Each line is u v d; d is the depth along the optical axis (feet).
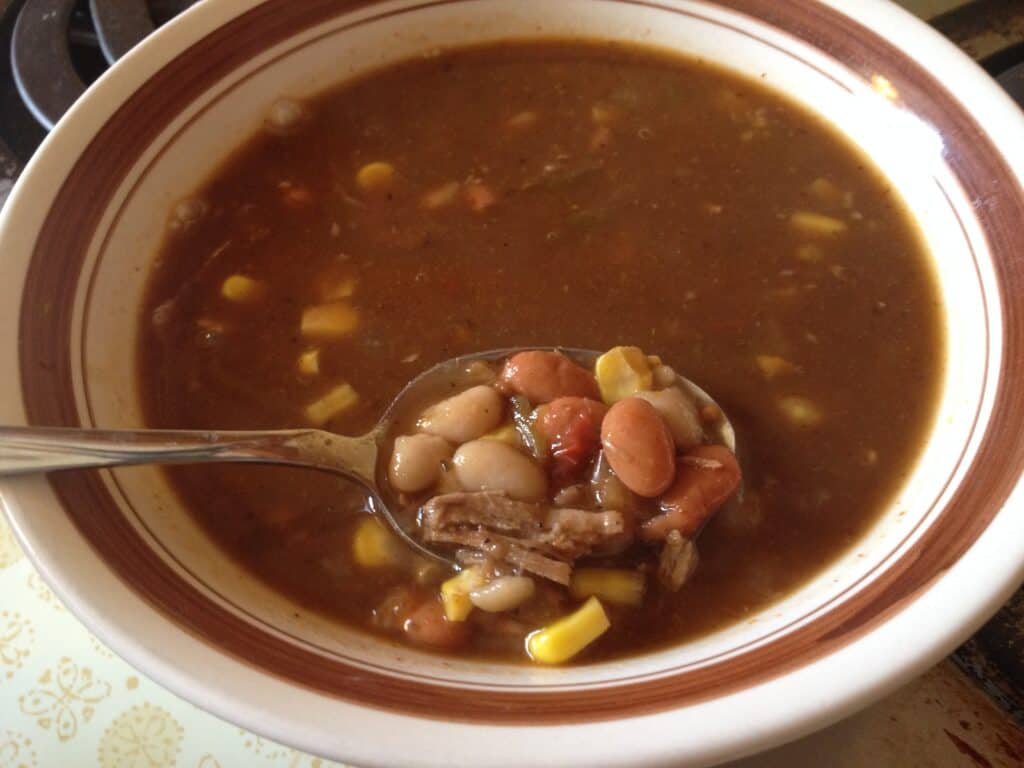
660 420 0.57
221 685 0.44
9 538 0.67
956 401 0.63
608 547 0.57
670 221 0.75
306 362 0.68
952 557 0.48
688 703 0.43
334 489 0.62
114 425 0.63
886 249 0.72
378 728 0.43
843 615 0.48
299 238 0.75
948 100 0.71
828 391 0.66
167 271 0.73
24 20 0.86
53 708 0.60
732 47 0.82
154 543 0.54
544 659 0.54
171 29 0.74
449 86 0.84
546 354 0.63
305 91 0.82
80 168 0.66
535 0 0.84
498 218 0.76
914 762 0.56
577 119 0.82
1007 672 0.59
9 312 0.58
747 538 0.60
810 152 0.79
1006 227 0.65
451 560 0.58
